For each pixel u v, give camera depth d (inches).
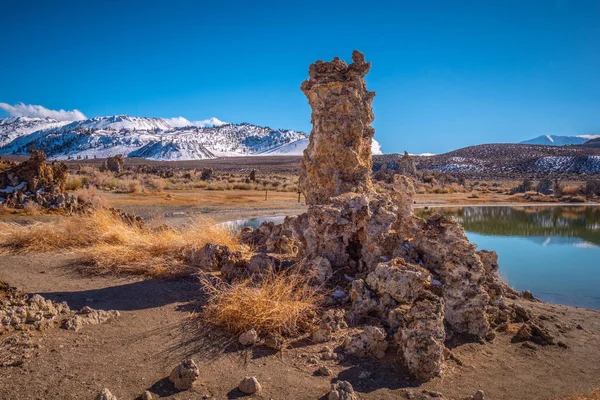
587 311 239.8
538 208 1248.8
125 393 124.3
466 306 175.6
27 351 144.3
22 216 540.7
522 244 623.2
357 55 283.6
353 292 186.4
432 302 154.3
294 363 146.6
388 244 216.5
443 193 1846.7
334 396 122.3
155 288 225.0
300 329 172.4
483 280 179.6
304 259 234.5
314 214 236.5
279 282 196.5
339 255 235.1
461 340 170.9
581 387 141.6
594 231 762.2
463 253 179.6
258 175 3056.1
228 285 221.0
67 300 201.5
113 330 168.1
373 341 152.9
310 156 292.2
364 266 225.9
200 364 143.6
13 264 266.4
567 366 157.8
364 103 289.0
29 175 625.9
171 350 152.3
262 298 177.3
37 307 175.6
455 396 132.6
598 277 408.8
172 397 123.3
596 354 169.3
